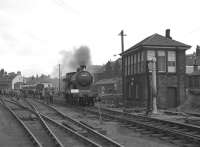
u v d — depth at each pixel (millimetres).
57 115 24344
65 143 12195
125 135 14266
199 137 12289
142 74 32781
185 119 18766
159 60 32812
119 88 58781
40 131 15539
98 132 14461
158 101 32219
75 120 18969
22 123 17359
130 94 36969
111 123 18688
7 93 69938
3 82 108812
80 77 32625
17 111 27125
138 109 27203
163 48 32812
